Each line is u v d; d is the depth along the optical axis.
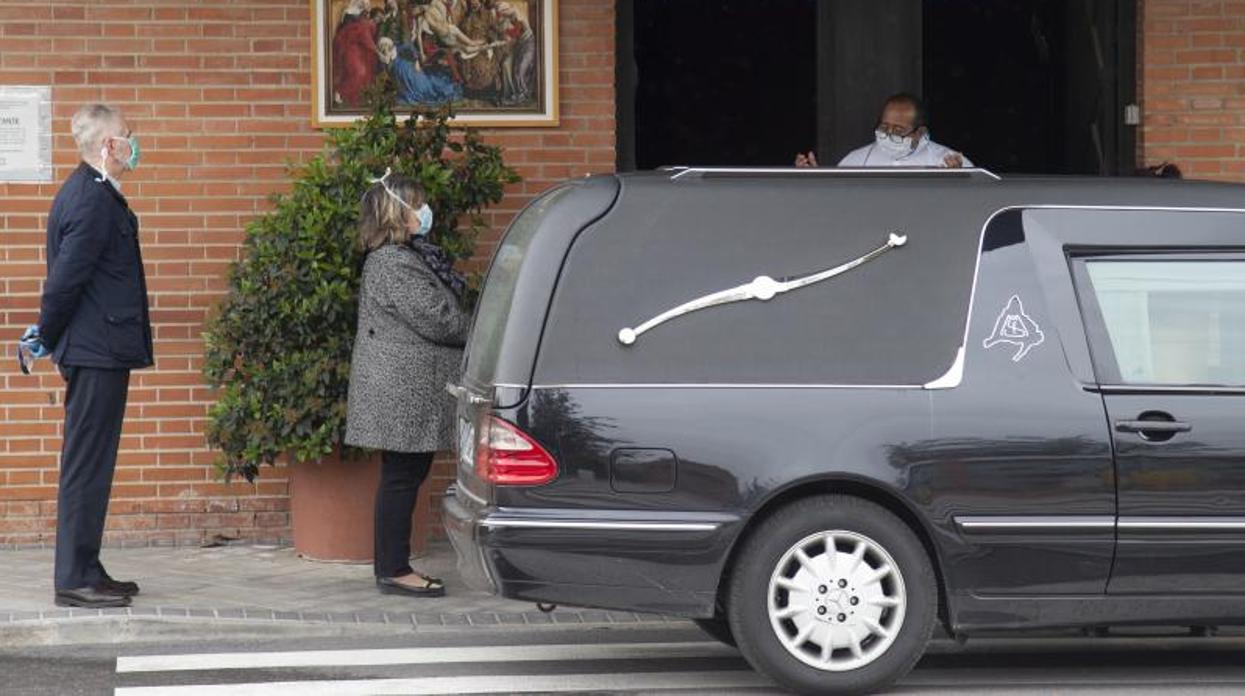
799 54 29.73
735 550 17.36
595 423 17.17
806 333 17.42
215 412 23.88
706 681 18.41
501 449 17.27
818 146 28.17
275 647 20.33
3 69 25.64
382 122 24.30
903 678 18.39
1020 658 19.50
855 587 17.27
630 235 17.53
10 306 25.67
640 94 29.83
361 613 21.45
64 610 21.12
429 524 26.11
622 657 19.56
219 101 25.92
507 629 21.08
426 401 22.17
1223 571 17.42
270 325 23.64
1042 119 29.80
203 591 22.61
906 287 17.58
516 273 17.78
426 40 26.12
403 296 22.03
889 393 17.33
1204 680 18.34
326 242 23.62
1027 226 17.80
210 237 25.95
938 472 17.23
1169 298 17.75
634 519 17.11
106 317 21.27
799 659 17.27
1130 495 17.34
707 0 29.75
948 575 17.33
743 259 17.53
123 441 25.92
